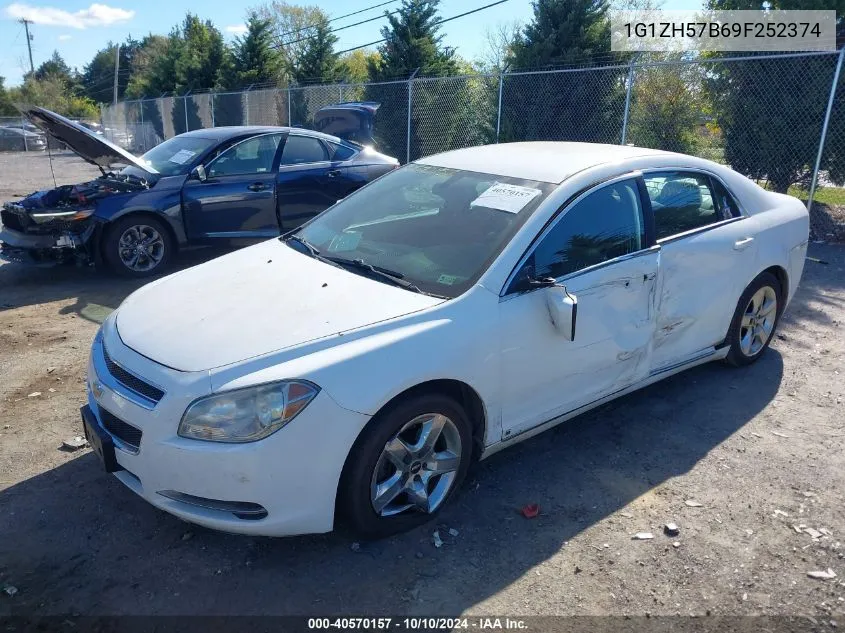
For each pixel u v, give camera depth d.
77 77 96.38
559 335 3.33
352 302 3.07
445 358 2.91
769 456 3.72
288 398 2.60
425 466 3.03
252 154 7.94
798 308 6.37
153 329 3.04
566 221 3.42
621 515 3.19
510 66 14.34
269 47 28.84
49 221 6.97
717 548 2.96
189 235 7.61
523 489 3.40
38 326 5.88
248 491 2.60
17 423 4.05
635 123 13.32
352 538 3.01
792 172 11.52
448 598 2.66
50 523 3.10
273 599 2.65
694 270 4.04
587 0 13.79
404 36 19.84
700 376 4.76
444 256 3.37
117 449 2.83
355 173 8.60
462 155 4.26
